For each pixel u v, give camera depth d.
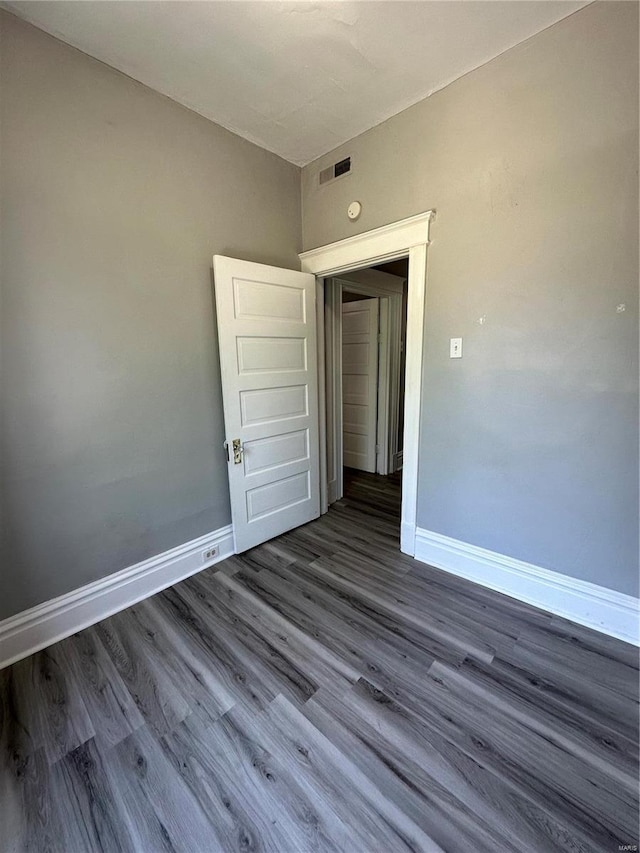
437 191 2.17
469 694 1.56
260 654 1.79
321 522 3.22
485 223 2.01
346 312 4.52
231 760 1.32
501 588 2.23
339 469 3.71
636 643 1.81
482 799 1.19
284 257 2.87
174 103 2.14
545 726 1.42
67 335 1.85
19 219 1.66
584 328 1.78
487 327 2.08
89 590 2.03
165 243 2.17
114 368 2.03
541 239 1.84
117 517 2.12
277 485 2.88
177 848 1.10
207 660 1.76
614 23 1.55
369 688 1.60
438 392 2.34
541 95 1.76
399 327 4.34
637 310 1.64
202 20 1.64
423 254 2.25
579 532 1.92
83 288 1.88
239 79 2.00
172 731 1.43
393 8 1.60
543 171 1.80
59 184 1.76
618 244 1.65
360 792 1.22
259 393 2.64
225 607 2.14
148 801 1.21
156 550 2.30
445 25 1.69
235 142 2.47
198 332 2.38
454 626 1.96
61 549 1.92
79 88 1.79
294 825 1.14
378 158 2.42
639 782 1.23
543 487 2.00
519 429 2.04
